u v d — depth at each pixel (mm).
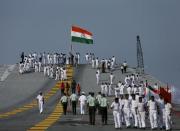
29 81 88062
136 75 86062
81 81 86000
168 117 41938
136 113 43250
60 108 65500
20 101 74438
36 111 62500
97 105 47250
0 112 62188
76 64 99500
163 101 42750
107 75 90938
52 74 90312
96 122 49062
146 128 43531
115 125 43188
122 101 43875
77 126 45062
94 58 98250
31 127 44281
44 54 99188
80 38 87062
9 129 42562
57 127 44219
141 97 43312
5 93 80500
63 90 73562
